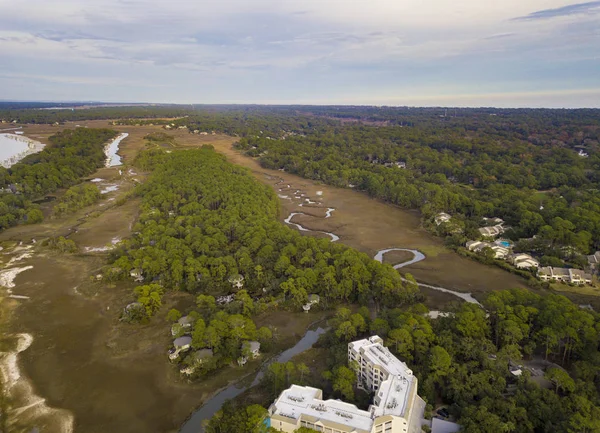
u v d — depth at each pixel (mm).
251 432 72500
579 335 98062
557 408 77438
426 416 80312
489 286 140250
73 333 113375
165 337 111250
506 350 94750
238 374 97812
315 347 107750
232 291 134875
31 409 87000
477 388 84000
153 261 141125
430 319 109812
